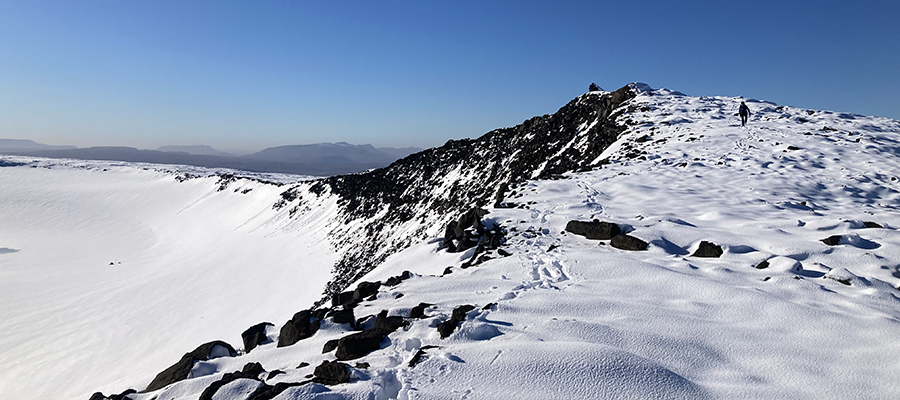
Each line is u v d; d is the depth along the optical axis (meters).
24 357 32.88
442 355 6.18
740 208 15.02
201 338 33.19
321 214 68.44
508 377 5.52
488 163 49.94
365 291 11.74
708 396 5.19
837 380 5.40
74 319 41.00
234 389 6.11
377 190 65.06
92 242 82.50
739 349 6.34
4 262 65.94
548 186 20.30
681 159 22.84
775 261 9.81
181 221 96.69
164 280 52.50
